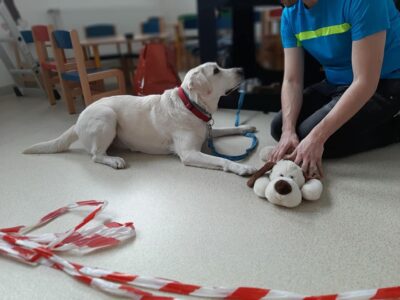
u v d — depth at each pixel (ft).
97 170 5.19
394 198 3.92
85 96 7.78
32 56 10.06
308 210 3.81
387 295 2.57
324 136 4.16
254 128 6.30
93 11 15.52
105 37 14.55
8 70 10.63
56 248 3.41
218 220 3.74
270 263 3.08
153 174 4.93
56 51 8.20
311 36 4.66
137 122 5.42
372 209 3.74
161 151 5.58
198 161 4.98
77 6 14.90
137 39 12.86
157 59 8.15
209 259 3.18
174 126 5.21
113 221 3.83
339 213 3.72
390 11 4.52
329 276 2.89
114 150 5.97
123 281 2.92
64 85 8.46
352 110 4.08
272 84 8.91
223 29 12.14
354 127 4.74
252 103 7.77
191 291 2.78
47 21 13.88
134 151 5.86
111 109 5.48
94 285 2.93
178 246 3.37
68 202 4.33
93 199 4.35
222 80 5.31
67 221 3.92
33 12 13.34
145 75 8.16
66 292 2.92
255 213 3.82
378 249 3.15
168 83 8.22
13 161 5.73
